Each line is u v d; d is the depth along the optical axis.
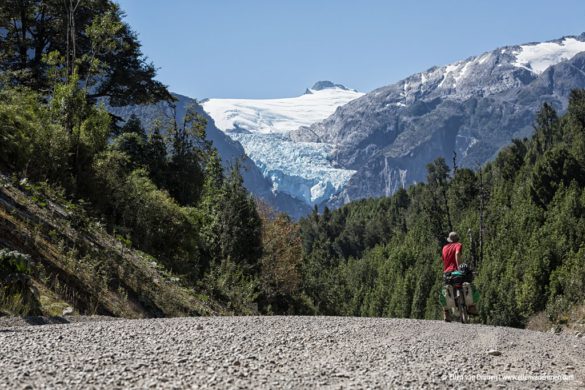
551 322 65.62
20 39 44.97
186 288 19.05
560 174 127.94
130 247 19.42
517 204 131.12
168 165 39.41
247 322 9.32
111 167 23.30
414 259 145.25
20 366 5.34
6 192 15.39
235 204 37.41
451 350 7.36
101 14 42.25
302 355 6.61
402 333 8.74
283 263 47.41
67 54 32.72
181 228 24.62
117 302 12.93
